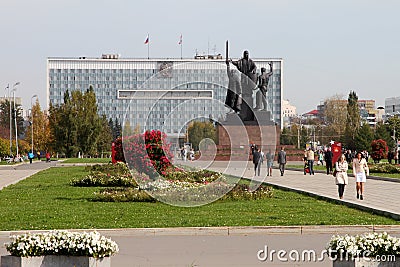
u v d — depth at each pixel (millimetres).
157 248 14344
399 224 17484
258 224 17375
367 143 102938
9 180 42156
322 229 16906
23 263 10438
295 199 26203
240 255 13453
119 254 13555
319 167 62094
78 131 101812
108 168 44031
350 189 32156
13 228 16797
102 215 19797
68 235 10656
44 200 25516
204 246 14641
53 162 84000
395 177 42156
